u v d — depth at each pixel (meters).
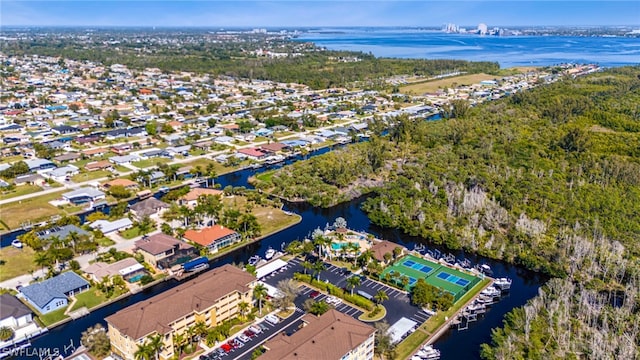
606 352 125.19
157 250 170.50
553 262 174.12
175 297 132.88
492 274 173.75
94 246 180.38
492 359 124.06
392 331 136.38
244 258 182.75
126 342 122.19
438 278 168.00
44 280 158.88
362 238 196.75
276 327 138.88
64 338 135.12
